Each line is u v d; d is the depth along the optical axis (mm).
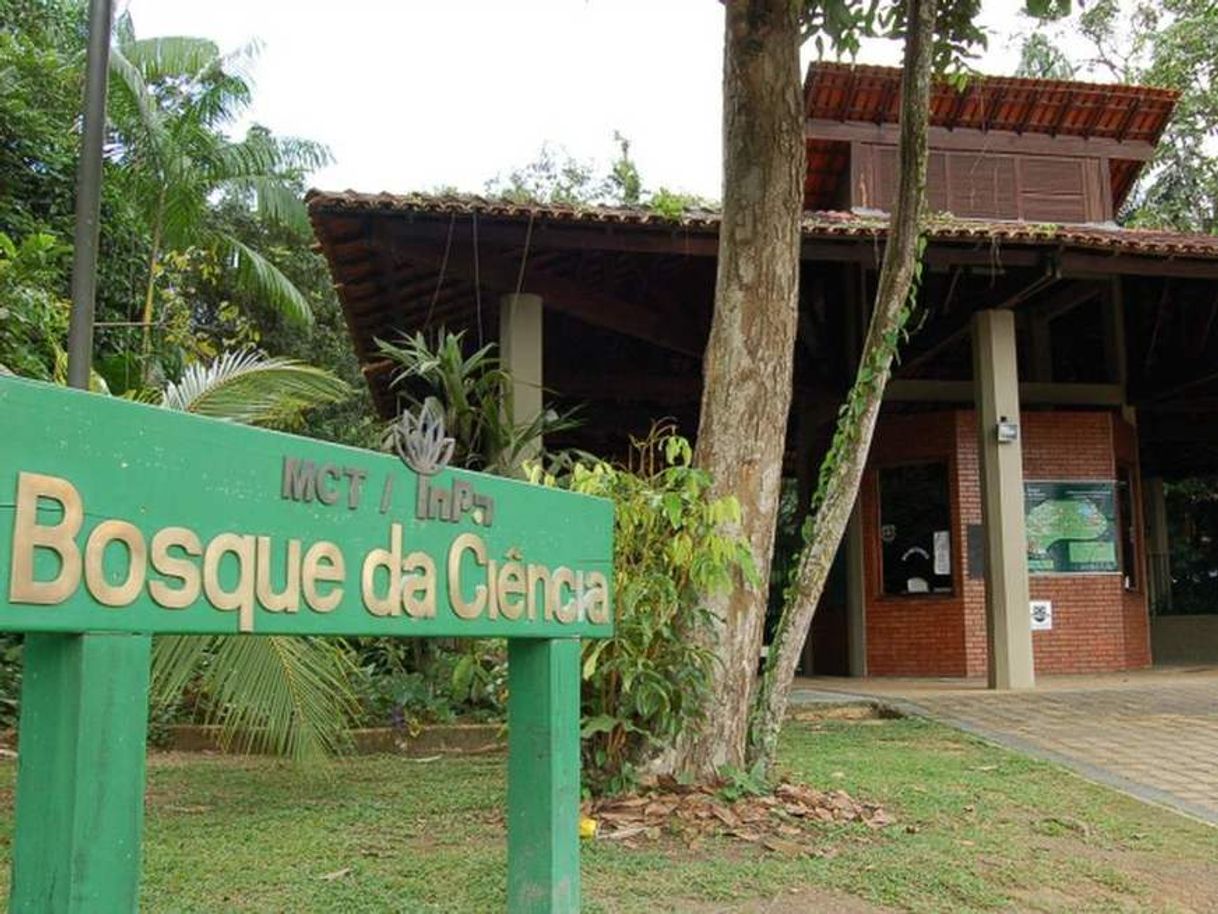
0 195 12820
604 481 5020
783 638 5707
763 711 5621
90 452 1943
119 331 13883
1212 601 17156
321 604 2414
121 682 1985
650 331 10602
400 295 10102
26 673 1954
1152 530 16875
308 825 5074
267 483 2307
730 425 5707
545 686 3223
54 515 1877
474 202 8352
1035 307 13570
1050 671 12438
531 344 9391
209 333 20422
